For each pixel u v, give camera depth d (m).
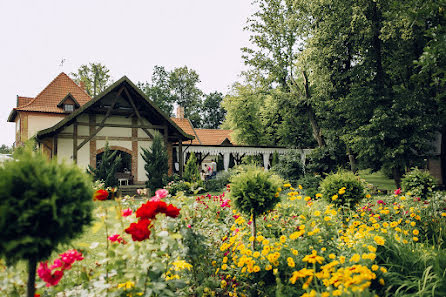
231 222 5.65
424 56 7.61
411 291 2.80
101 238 5.59
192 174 16.67
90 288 2.55
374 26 15.22
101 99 15.84
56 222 1.91
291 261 2.95
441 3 7.91
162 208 2.60
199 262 3.29
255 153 23.02
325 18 16.23
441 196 6.74
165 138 16.83
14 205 1.79
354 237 3.64
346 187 6.14
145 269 2.45
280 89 23.61
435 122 14.90
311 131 25.72
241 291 3.17
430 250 3.60
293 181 18.55
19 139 24.94
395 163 15.01
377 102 15.73
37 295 2.37
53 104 24.25
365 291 2.33
